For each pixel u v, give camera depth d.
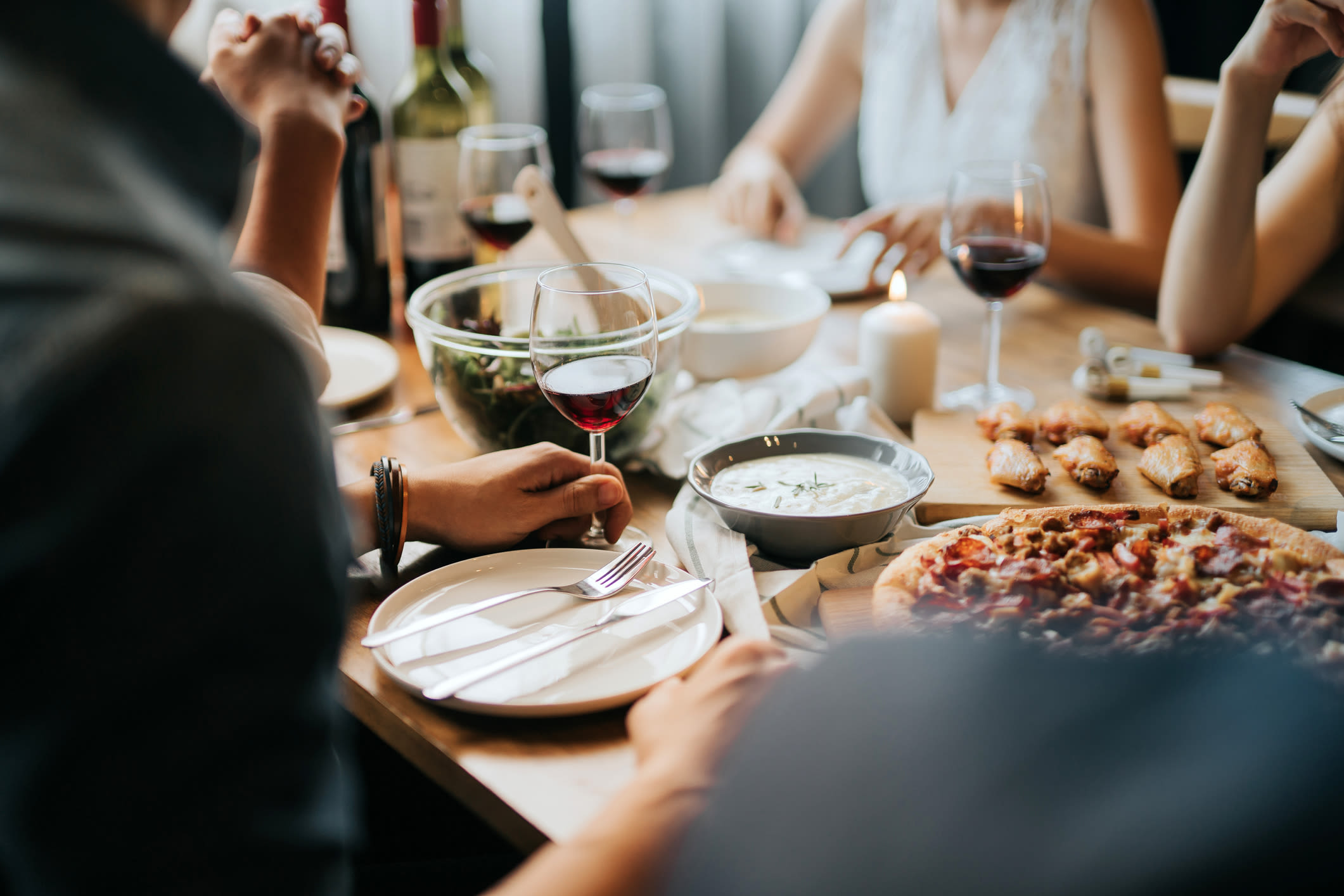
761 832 0.45
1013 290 1.24
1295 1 1.21
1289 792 0.45
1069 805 0.44
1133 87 1.91
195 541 0.39
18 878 0.44
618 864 0.52
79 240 0.36
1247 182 1.32
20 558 0.37
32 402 0.35
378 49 2.54
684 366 1.33
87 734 0.40
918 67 2.20
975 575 0.78
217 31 1.11
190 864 0.42
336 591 0.46
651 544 0.95
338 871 0.47
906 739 0.45
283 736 0.43
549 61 3.00
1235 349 1.42
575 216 2.09
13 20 0.39
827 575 0.88
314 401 0.44
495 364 1.06
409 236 1.54
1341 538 0.89
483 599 0.86
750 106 3.55
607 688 0.74
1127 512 0.86
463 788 0.71
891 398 1.24
